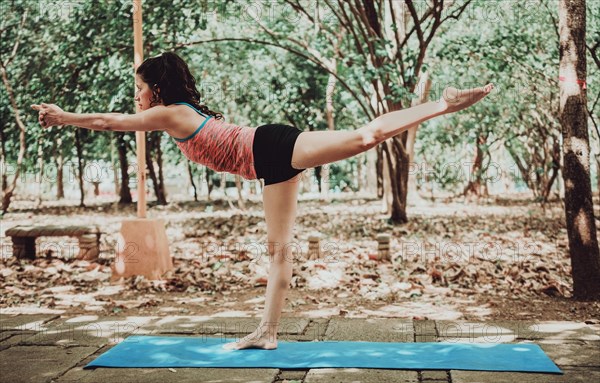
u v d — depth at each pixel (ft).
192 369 13.97
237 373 13.67
